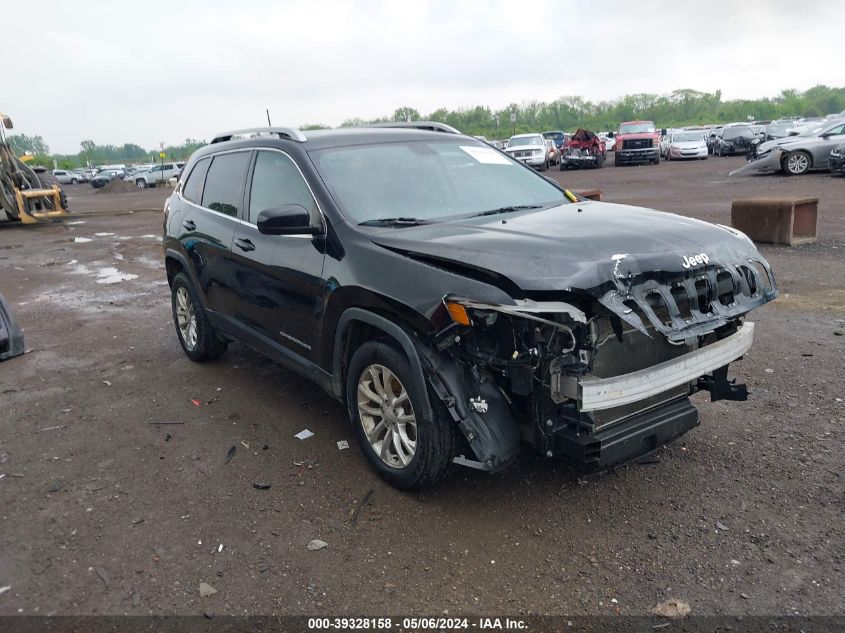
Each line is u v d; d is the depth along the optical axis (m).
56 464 4.29
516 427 3.41
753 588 2.97
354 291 3.75
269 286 4.55
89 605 2.98
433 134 5.08
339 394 4.14
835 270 8.65
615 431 3.38
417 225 4.00
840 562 3.12
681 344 3.60
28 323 7.95
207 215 5.43
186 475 4.10
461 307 3.16
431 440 3.46
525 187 4.82
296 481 3.98
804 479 3.82
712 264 3.44
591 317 3.13
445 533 3.43
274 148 4.73
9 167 18.72
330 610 2.92
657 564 3.15
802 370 5.41
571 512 3.57
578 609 2.89
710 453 4.16
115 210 24.08
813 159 21.12
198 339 5.96
